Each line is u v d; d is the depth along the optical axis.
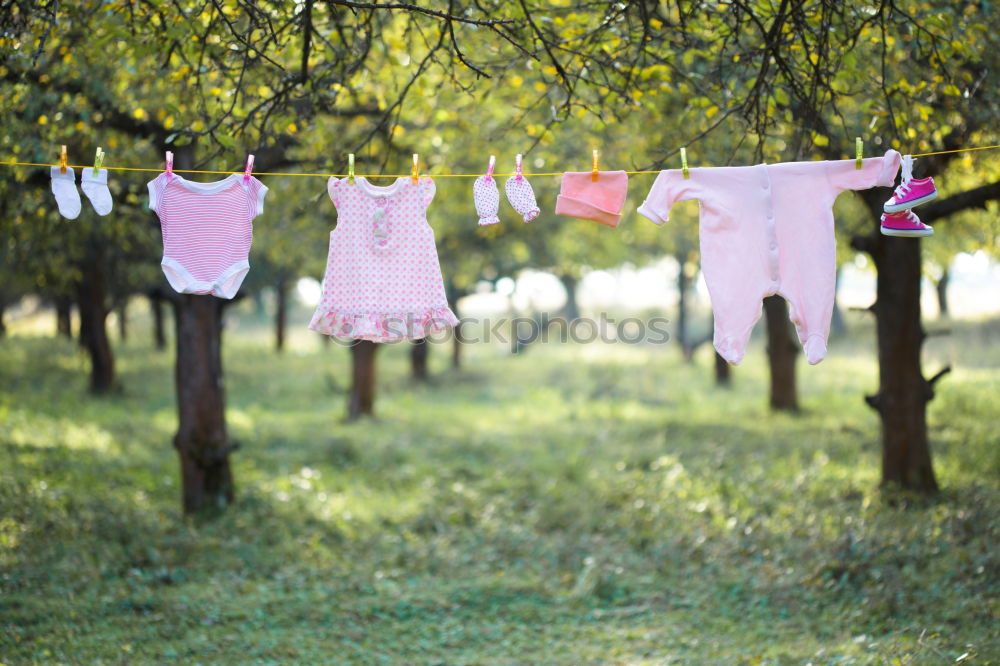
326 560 8.52
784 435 14.02
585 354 31.72
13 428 13.23
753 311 5.15
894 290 9.50
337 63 6.71
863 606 6.85
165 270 5.07
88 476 10.75
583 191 5.17
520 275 25.97
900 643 6.01
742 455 12.70
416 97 7.88
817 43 6.06
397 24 8.72
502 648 6.50
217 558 8.30
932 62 6.41
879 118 6.70
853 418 15.78
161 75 7.16
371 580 7.96
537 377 25.91
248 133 7.20
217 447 9.94
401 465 13.28
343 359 29.48
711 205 5.15
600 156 11.34
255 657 6.20
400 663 6.19
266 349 31.98
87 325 19.06
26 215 8.87
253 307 50.53
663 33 6.82
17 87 7.39
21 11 5.89
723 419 16.72
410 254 5.30
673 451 13.32
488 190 5.13
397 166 10.34
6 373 20.39
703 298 42.09
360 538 9.29
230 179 5.14
